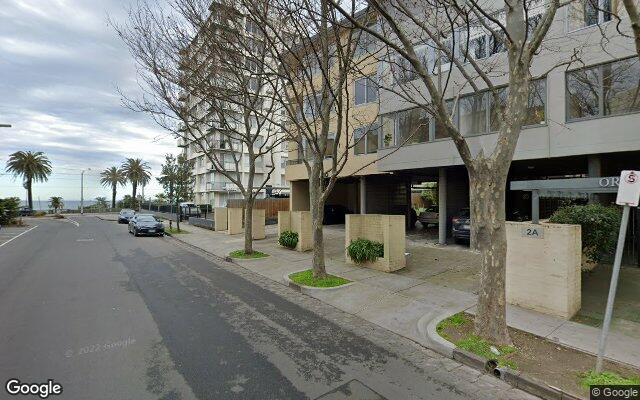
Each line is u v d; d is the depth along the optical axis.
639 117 9.28
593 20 10.05
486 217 5.18
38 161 48.06
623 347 4.83
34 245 16.39
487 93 12.10
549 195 8.02
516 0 5.24
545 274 6.17
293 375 4.29
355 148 18.19
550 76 10.73
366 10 7.95
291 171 23.77
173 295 7.76
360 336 5.60
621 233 4.07
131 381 4.07
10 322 5.92
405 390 4.02
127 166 57.47
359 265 10.19
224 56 10.23
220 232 21.52
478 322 5.21
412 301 7.05
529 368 4.33
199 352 4.88
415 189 31.88
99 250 14.78
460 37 12.62
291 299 7.61
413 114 14.25
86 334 5.44
